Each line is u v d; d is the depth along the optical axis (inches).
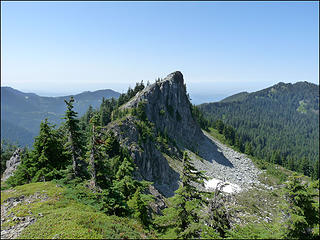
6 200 915.4
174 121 4163.4
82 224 695.7
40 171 1227.9
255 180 3550.7
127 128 2642.7
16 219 745.0
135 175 2027.6
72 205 859.4
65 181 1085.8
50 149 1285.7
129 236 687.7
